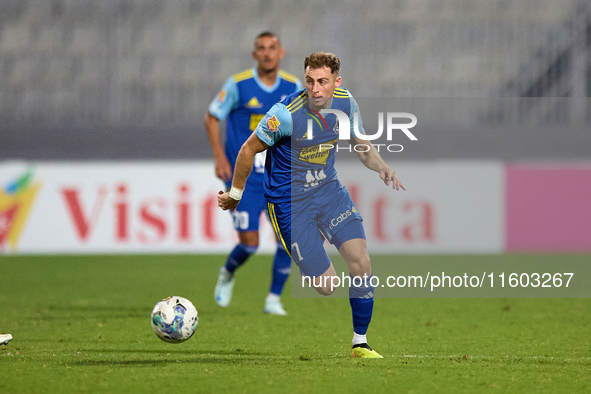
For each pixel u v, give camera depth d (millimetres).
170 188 46875
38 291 33125
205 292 32844
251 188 25203
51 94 54906
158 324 15938
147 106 54531
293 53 59031
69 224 47188
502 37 57969
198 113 54719
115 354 16594
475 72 57719
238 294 32625
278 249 25109
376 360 15688
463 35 58562
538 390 12797
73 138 50094
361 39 58250
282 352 17031
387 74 57719
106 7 57250
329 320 23734
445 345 18453
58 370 14406
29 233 47500
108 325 22234
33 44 59312
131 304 28391
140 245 46906
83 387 12805
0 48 59219
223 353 16828
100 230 47156
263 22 60375
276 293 25547
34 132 50250
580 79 53719
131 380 13398
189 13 59812
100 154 50000
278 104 15180
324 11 60719
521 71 57250
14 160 50219
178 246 46688
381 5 60688
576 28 54000
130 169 47031
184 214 46781
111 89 53781
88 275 40281
